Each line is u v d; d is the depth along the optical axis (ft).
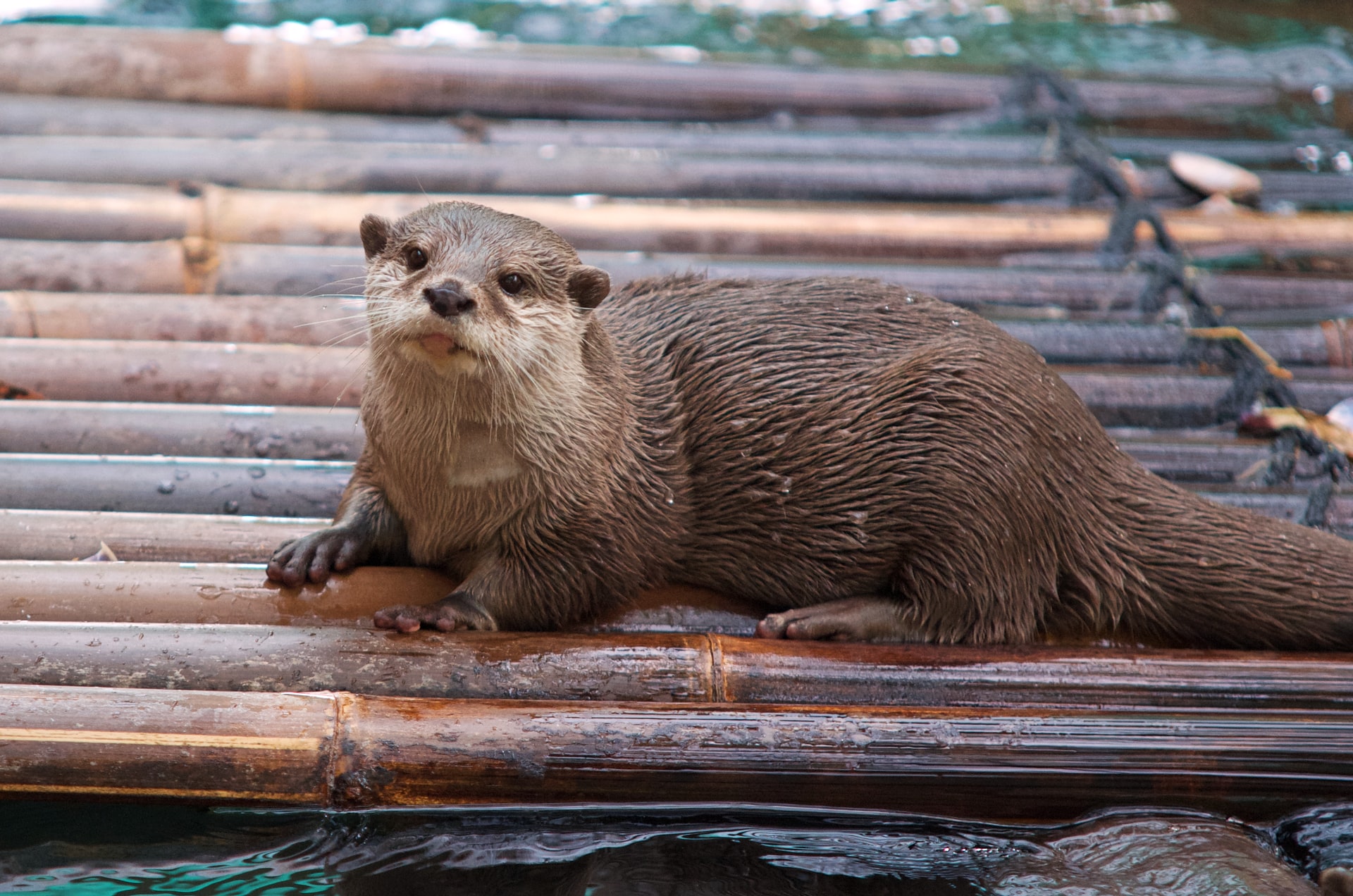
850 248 39.96
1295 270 41.19
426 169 41.47
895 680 23.58
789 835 21.61
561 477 24.57
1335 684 23.94
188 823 20.72
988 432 25.32
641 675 23.07
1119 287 38.70
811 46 60.08
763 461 25.98
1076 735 22.31
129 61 44.11
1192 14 66.44
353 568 25.36
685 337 27.07
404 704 21.47
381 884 19.89
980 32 62.85
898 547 25.81
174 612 23.58
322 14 59.36
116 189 38.19
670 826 21.57
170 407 30.48
